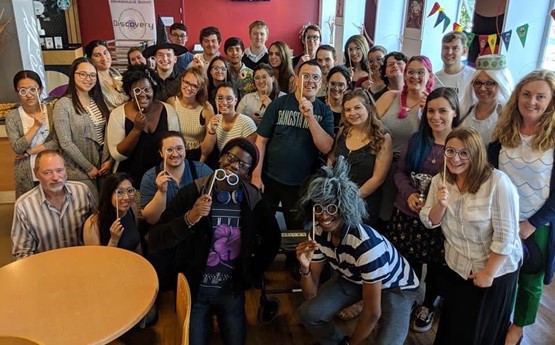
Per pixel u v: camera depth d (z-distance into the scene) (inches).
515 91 80.7
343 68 121.4
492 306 77.4
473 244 75.7
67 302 67.3
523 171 80.4
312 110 102.6
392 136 106.3
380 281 76.8
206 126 120.6
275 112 109.7
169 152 92.0
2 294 68.9
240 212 79.4
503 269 74.9
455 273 80.0
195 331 81.4
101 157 117.8
